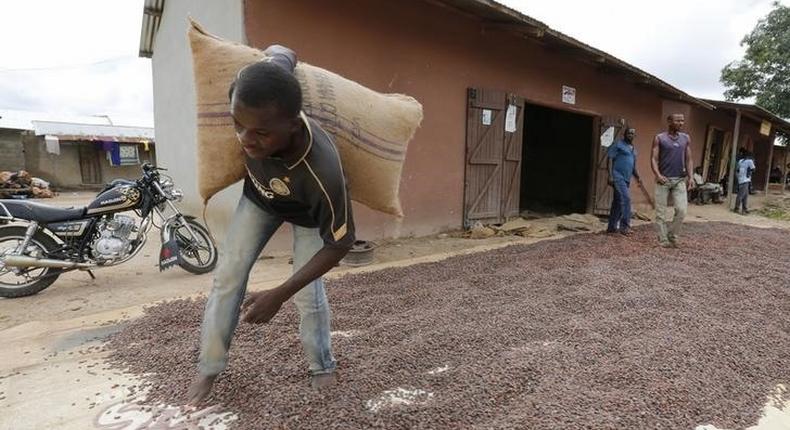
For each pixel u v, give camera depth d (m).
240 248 1.82
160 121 8.05
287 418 1.82
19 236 3.62
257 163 1.52
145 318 3.03
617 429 1.78
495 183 7.37
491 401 1.98
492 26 6.64
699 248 5.81
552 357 2.42
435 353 2.47
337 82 1.87
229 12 4.74
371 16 5.48
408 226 6.28
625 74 9.21
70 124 18.14
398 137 1.92
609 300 3.46
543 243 6.02
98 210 3.79
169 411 1.91
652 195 11.28
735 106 12.53
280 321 2.88
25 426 1.83
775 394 2.19
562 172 12.05
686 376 2.24
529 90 7.71
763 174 20.38
